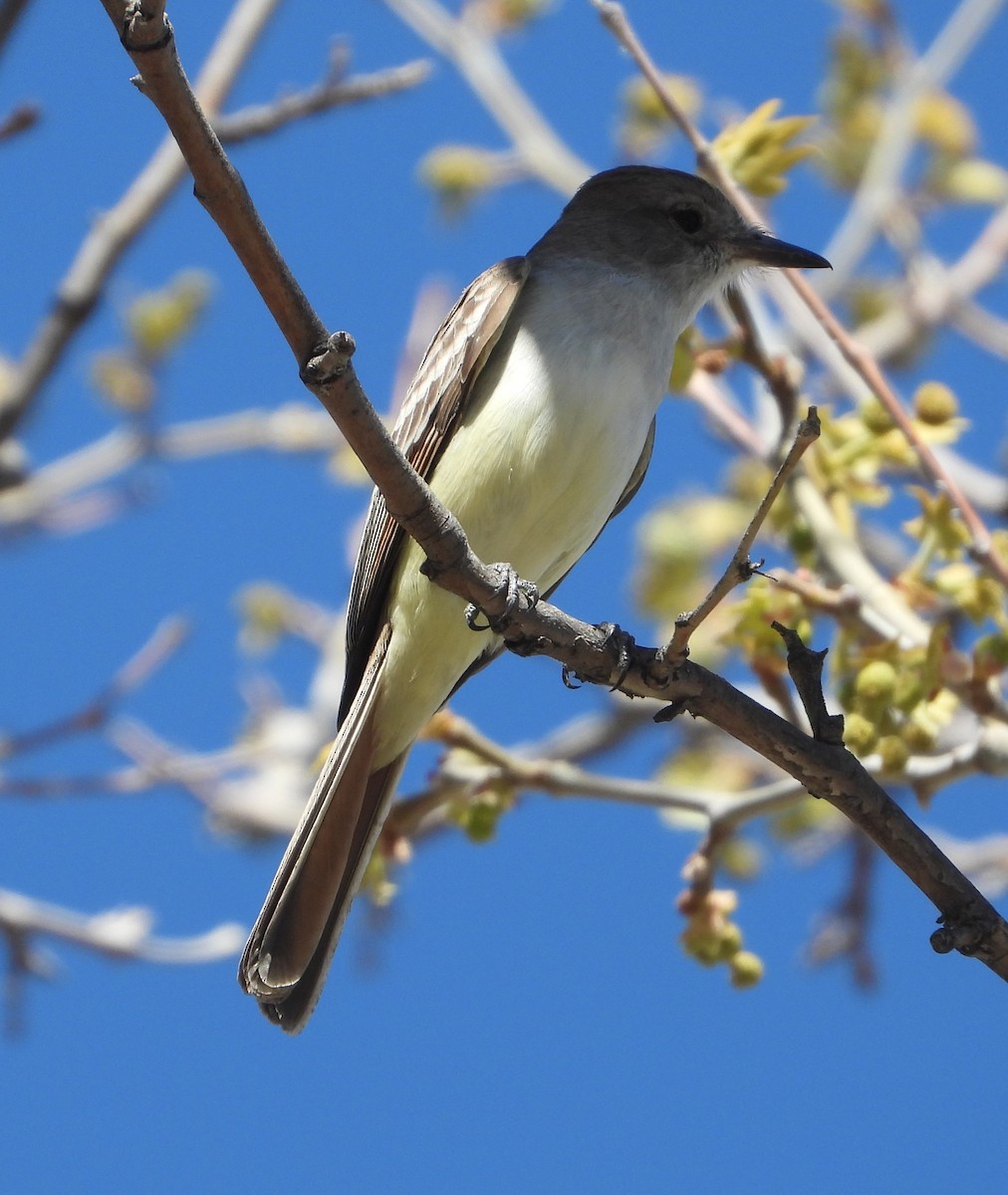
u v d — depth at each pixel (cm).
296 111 1098
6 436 1294
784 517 1097
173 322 1638
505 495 998
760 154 1143
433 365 1026
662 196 1108
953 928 767
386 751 1026
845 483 1092
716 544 1703
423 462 1008
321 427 1714
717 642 1043
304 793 1742
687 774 1606
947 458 1480
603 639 831
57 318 1295
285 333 709
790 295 1370
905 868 774
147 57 625
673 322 1102
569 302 1038
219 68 1276
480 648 1030
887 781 959
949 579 1014
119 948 1273
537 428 997
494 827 1052
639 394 1038
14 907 1290
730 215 1123
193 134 646
